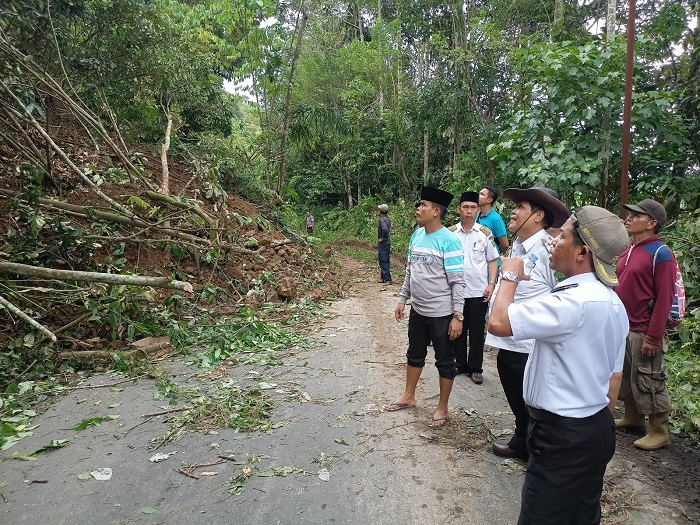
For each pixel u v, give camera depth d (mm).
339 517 2555
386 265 10297
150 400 3973
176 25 10656
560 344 1805
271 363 4922
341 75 23781
